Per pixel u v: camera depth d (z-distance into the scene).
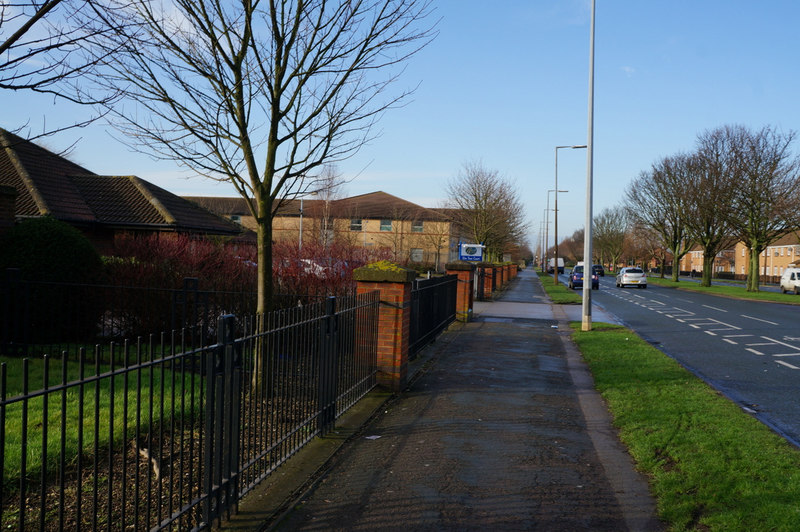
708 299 32.28
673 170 51.47
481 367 10.07
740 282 72.38
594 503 4.48
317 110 6.95
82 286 9.60
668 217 56.00
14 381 7.29
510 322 17.62
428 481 4.86
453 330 15.16
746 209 38.66
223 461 4.00
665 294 37.03
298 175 7.09
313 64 6.76
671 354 12.55
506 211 46.19
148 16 6.13
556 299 28.47
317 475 4.96
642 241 82.00
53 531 3.61
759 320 20.12
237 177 6.90
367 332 7.68
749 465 5.14
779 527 3.93
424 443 5.86
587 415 7.13
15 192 10.39
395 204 63.59
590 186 15.88
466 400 7.71
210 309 10.30
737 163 38.03
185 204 24.20
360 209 61.69
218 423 3.79
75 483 4.39
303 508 4.27
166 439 5.35
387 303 8.11
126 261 11.07
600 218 104.75
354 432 6.21
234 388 3.97
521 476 5.03
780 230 37.28
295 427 5.32
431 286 11.83
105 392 6.78
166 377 7.77
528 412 7.18
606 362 10.57
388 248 20.00
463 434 6.20
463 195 44.84
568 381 9.15
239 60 6.49
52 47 3.92
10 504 4.00
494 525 4.07
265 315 4.86
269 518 4.07
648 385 8.59
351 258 13.73
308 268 12.23
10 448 4.88
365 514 4.20
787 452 5.52
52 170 21.27
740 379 9.78
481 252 29.20
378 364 8.10
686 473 4.99
